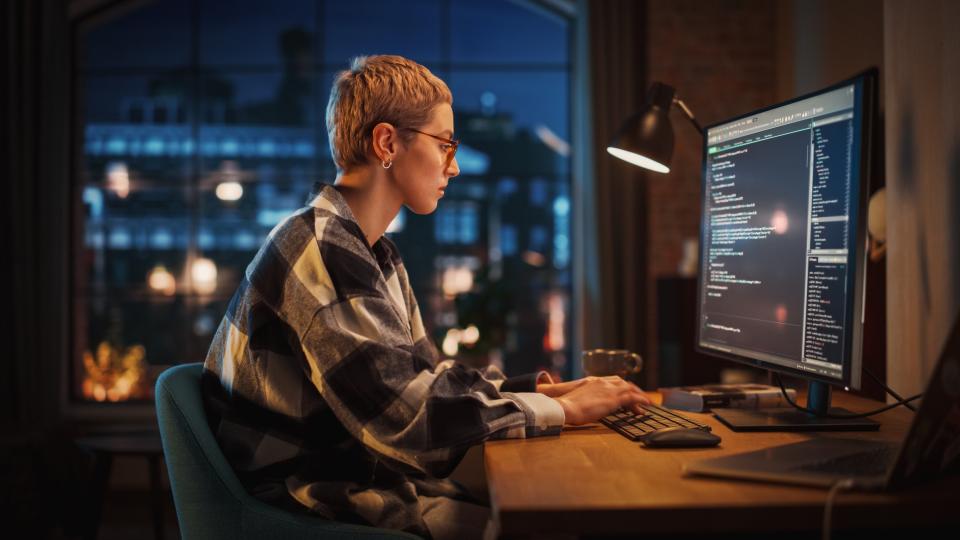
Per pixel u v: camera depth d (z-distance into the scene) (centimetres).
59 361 444
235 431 124
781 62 436
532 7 495
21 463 370
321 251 122
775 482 90
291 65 536
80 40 494
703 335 163
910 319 169
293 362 123
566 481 93
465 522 132
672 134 195
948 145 151
